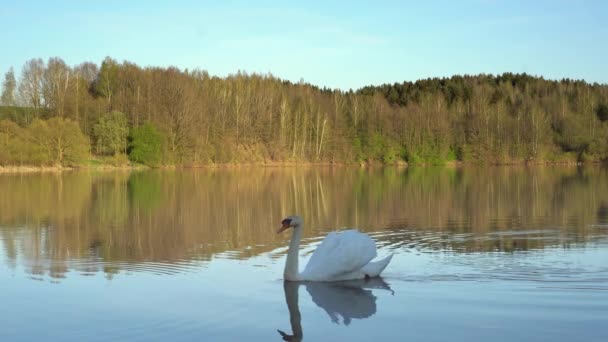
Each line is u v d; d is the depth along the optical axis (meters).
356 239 13.12
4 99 88.12
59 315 10.06
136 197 34.38
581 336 8.87
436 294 11.46
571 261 14.48
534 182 48.56
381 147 106.31
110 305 10.66
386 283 12.45
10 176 59.22
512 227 20.81
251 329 9.30
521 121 108.19
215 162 92.38
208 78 108.19
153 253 15.93
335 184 47.81
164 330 9.25
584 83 139.50
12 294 11.46
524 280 12.52
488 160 105.75
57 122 74.56
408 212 26.19
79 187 43.06
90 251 16.27
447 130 107.94
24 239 18.48
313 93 117.31
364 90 147.88
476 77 151.88
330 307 10.57
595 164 101.56
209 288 11.95
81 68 101.19
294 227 12.89
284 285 12.27
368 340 8.77
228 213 25.86
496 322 9.60
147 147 81.94
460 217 24.08
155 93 89.38
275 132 102.06
